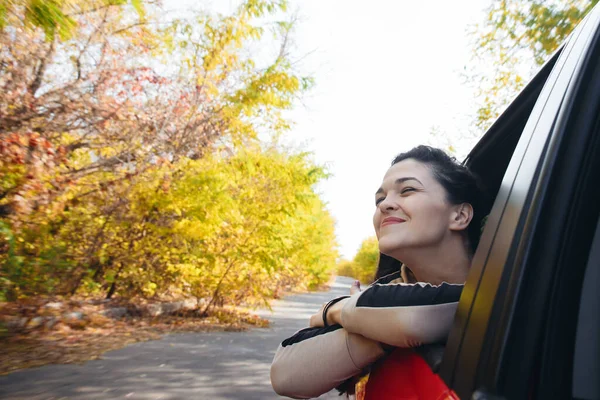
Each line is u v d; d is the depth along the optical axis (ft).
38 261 23.67
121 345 21.56
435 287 3.65
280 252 37.73
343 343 3.94
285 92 30.09
